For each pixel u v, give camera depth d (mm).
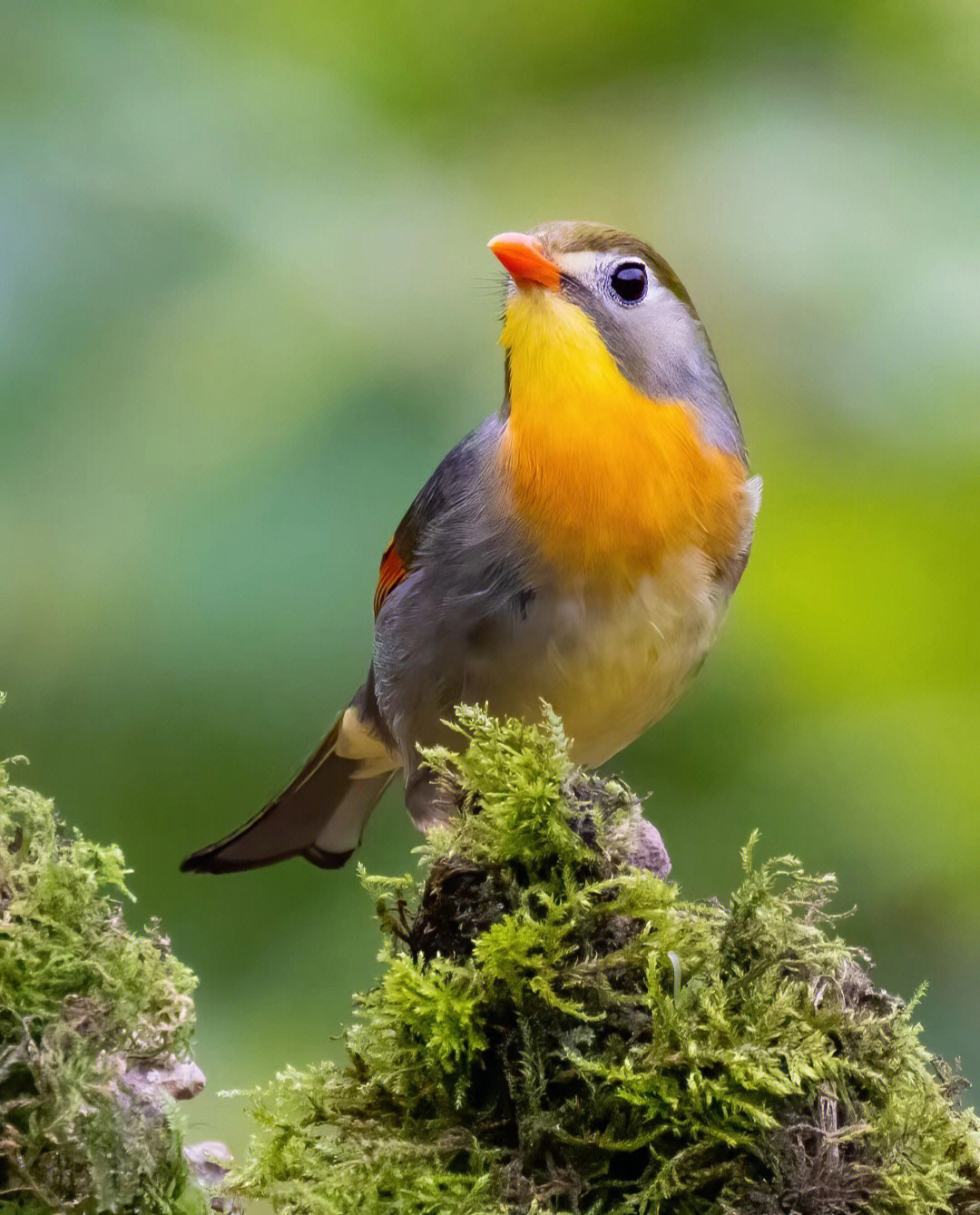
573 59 12070
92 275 10547
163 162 10891
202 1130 9078
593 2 11852
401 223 11180
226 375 10414
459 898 4793
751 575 10805
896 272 10828
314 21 11812
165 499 10102
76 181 10734
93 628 9922
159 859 10133
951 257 10836
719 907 4977
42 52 11023
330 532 9914
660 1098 4449
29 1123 4391
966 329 10703
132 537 10016
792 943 4844
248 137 11172
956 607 10758
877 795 10242
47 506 10102
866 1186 4480
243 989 10156
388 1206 4359
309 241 10812
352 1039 4758
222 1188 4551
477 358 10680
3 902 4625
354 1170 4422
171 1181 4531
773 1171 4453
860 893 10305
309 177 11172
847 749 10344
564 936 4621
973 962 10250
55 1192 4395
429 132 11828
